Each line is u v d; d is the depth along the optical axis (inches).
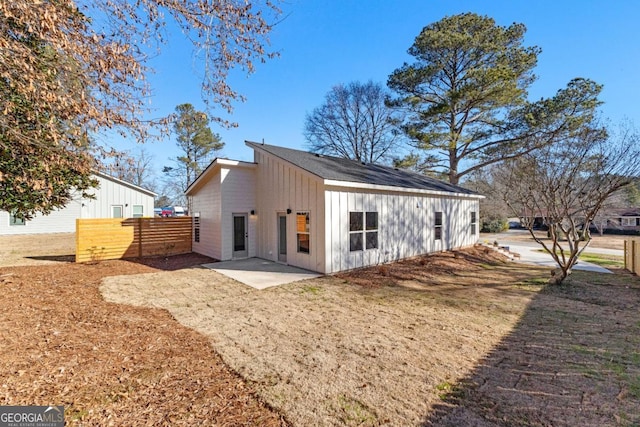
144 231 484.4
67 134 207.2
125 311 222.7
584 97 662.5
